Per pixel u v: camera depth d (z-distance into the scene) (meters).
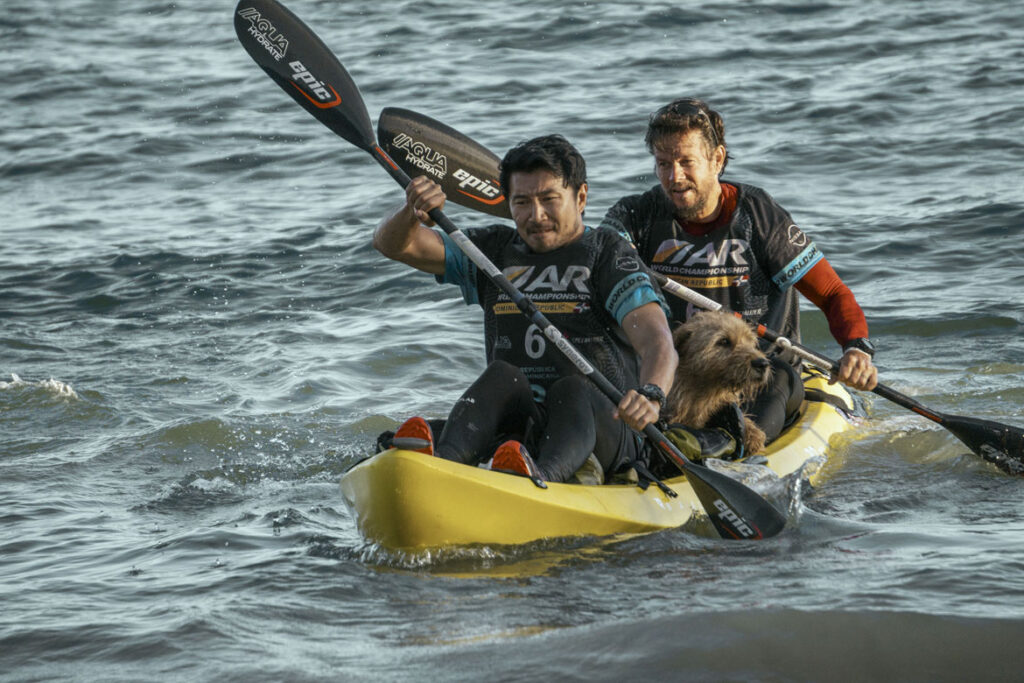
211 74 68.38
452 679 11.01
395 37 71.12
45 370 27.81
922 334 28.17
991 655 10.97
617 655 11.30
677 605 12.66
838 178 42.66
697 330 19.08
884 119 49.53
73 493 18.94
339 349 28.86
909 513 16.66
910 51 60.66
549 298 16.73
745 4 72.62
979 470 19.08
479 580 13.98
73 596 13.91
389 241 17.19
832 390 22.58
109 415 23.94
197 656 11.86
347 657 11.69
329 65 20.39
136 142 54.97
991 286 30.98
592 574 14.11
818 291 21.06
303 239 39.66
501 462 15.14
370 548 15.06
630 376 17.16
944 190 40.19
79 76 68.62
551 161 16.33
